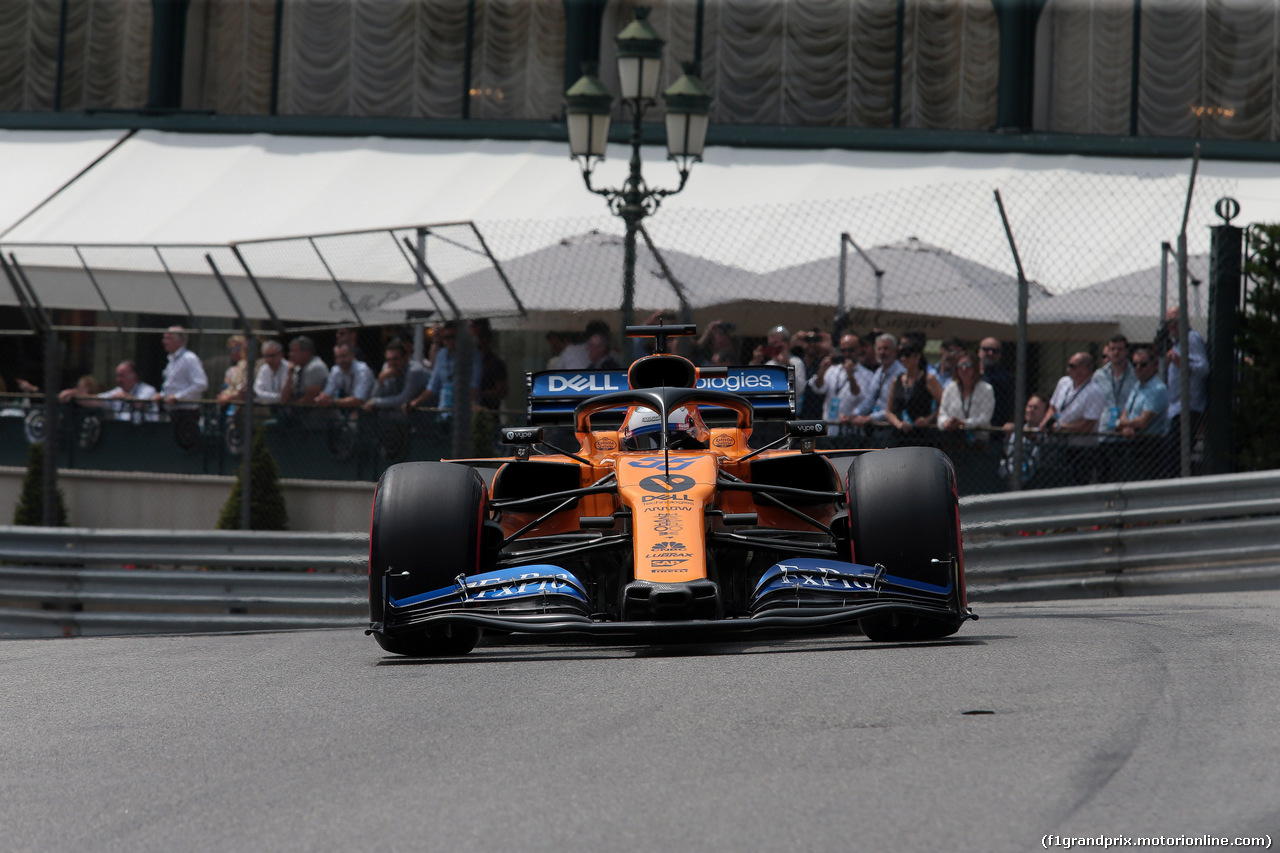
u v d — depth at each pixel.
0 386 52.62
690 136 38.12
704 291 40.34
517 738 11.95
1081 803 9.24
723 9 66.81
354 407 40.28
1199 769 10.02
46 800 10.56
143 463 43.69
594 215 55.41
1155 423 32.19
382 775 10.82
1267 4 64.56
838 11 66.19
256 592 29.56
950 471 17.55
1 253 42.56
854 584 16.31
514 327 41.16
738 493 19.88
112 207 59.75
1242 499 25.92
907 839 8.57
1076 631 18.22
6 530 30.88
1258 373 30.64
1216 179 57.50
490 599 16.31
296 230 56.19
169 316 49.56
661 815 9.29
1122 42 65.12
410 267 36.50
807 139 65.00
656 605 15.40
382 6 69.56
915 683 13.84
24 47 72.38
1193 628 18.25
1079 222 48.28
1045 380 45.97
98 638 26.27
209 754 11.99
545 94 68.56
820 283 41.75
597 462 19.62
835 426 33.34
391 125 67.69
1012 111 64.38
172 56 70.06
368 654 19.44
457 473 17.77
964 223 48.03
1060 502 27.67
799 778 10.10
